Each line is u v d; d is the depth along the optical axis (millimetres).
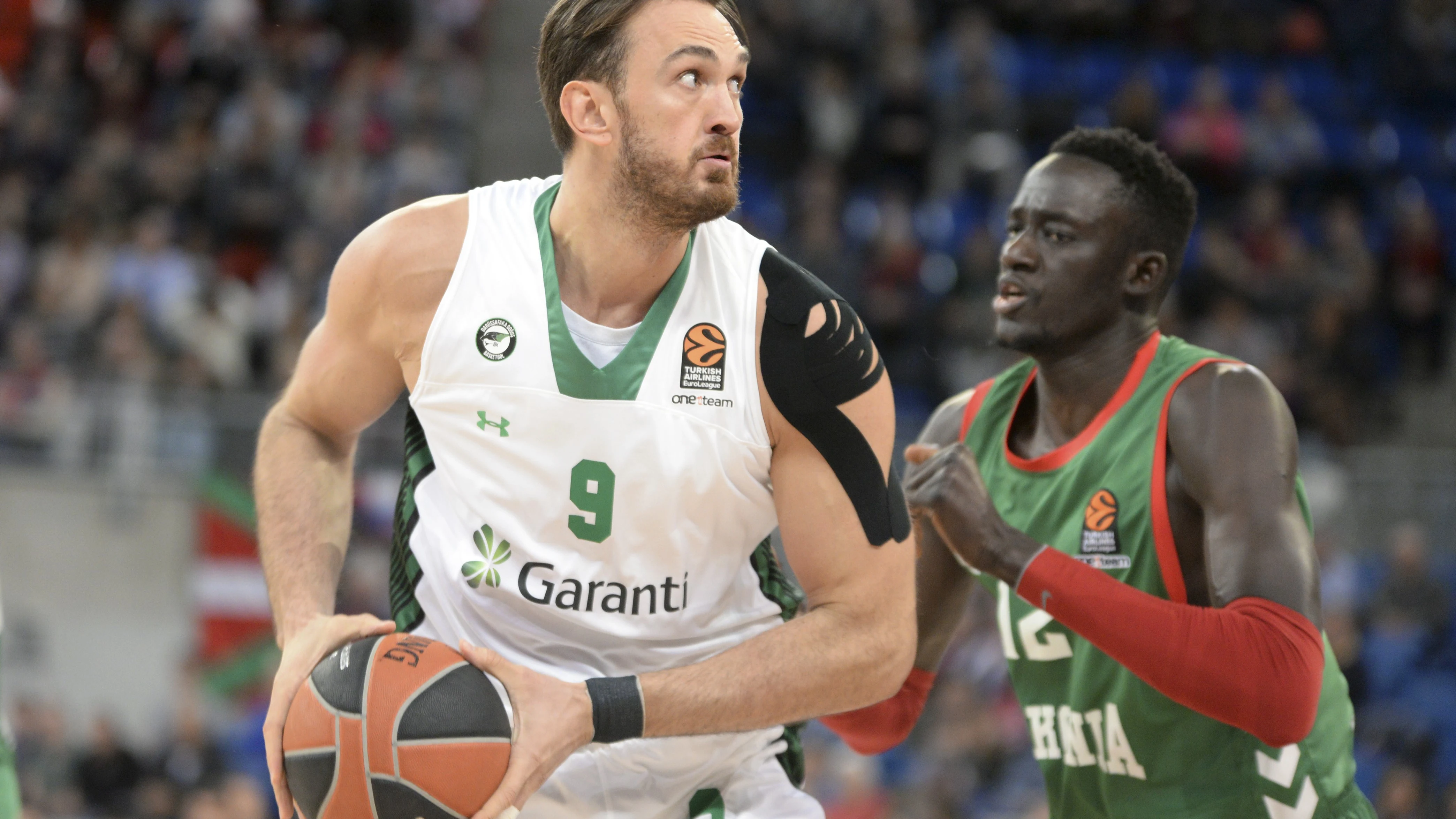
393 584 4309
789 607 4348
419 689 3613
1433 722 14625
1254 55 24625
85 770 14273
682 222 3754
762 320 3883
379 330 4012
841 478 3881
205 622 16156
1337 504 16562
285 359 17891
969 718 13758
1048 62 24312
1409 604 15367
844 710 3912
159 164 20234
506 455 3863
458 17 24812
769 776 4293
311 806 3674
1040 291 4930
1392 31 24828
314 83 21891
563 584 3914
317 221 20094
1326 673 4902
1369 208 22797
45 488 16109
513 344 3830
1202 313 19656
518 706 3594
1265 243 21172
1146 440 4797
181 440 16469
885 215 20719
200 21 22422
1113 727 4863
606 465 3828
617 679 3658
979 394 5449
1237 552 4406
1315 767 4754
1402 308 21328
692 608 4031
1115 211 4891
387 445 15844
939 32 24234
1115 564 4805
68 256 18578
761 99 22469
